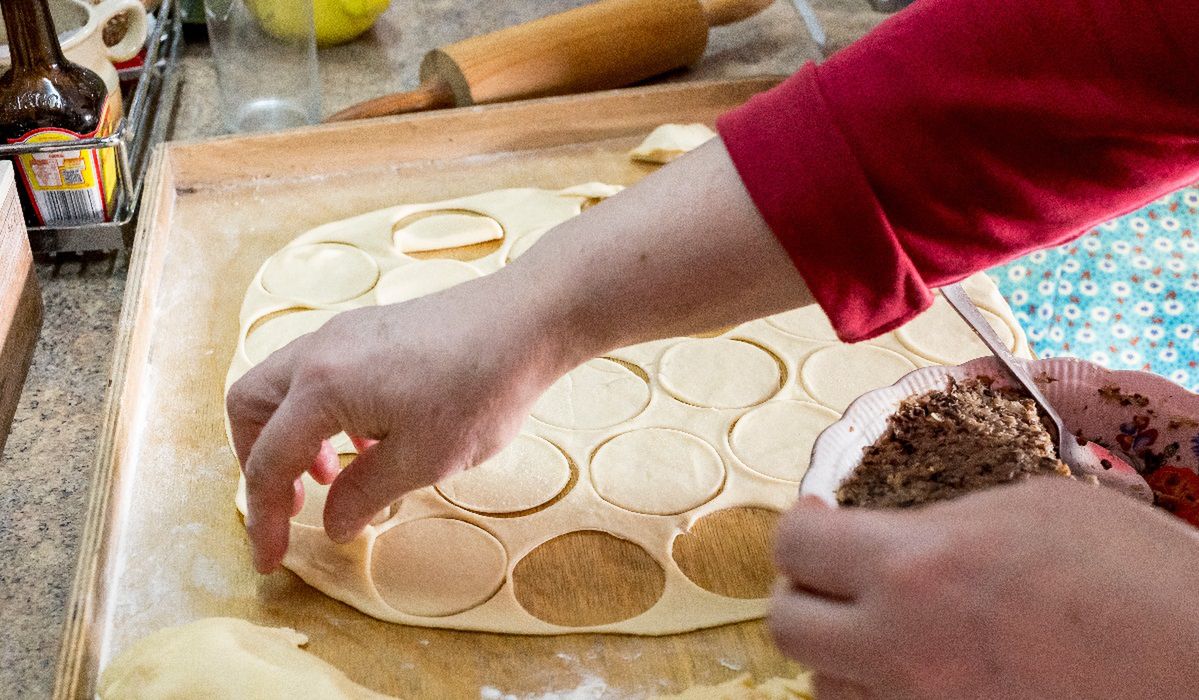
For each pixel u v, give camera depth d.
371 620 0.77
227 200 1.21
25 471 0.87
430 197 1.23
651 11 1.40
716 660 0.75
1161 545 0.33
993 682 0.32
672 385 1.00
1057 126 0.56
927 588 0.33
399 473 0.68
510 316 0.63
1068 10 0.53
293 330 1.03
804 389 1.00
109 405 0.85
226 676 0.67
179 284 1.08
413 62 1.50
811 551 0.37
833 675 0.36
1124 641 0.31
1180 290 1.34
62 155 1.01
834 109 0.58
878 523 0.37
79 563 0.72
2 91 1.00
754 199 0.59
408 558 0.81
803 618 0.36
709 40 1.57
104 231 1.07
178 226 1.16
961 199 0.58
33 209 1.04
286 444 0.67
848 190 0.58
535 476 0.89
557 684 0.73
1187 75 0.53
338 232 1.16
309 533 0.82
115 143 1.03
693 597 0.79
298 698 0.66
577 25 1.37
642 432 0.95
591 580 0.81
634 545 0.84
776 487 0.89
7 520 0.82
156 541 0.81
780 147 0.58
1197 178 0.62
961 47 0.56
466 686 0.73
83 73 1.04
